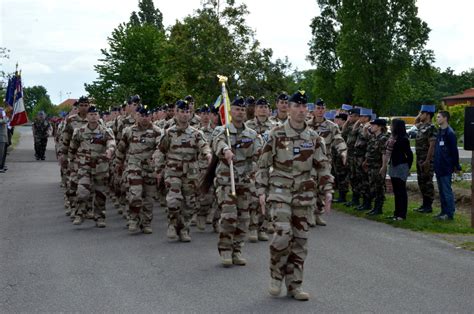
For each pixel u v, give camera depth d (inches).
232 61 956.6
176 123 374.0
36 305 241.1
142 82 1910.7
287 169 249.3
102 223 430.3
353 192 511.2
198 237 393.4
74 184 454.0
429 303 241.9
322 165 253.9
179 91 971.3
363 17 2064.5
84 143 427.2
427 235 386.6
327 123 441.4
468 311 232.1
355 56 2069.4
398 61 2036.2
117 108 629.9
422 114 470.0
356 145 491.8
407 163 432.8
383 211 474.6
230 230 307.6
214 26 958.4
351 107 570.3
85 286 268.8
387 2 2062.0
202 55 941.8
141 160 406.3
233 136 320.8
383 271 293.9
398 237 380.8
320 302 243.6
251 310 232.8
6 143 868.0
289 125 252.2
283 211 247.3
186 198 375.6
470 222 423.8
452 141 430.0
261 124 412.8
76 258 325.4
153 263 314.2
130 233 405.1
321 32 2410.2
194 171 374.9
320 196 418.0
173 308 235.9
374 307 236.5
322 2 2400.3
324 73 2420.0
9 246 356.2
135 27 1989.4
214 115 484.4
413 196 566.9
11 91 1130.0
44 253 338.0
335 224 431.2
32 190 646.5
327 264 308.7
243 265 310.2
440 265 306.0
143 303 243.0
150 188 408.8
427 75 2166.6
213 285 270.2
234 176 316.2
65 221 453.4
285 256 249.1
